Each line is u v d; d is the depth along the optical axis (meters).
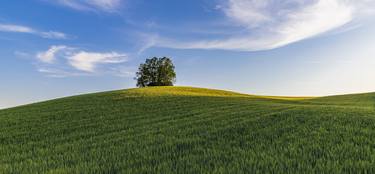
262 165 4.59
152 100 30.14
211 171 4.42
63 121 16.81
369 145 5.94
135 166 5.01
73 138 10.29
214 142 7.18
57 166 5.48
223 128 9.76
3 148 8.73
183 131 9.80
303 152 5.52
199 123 12.10
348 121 9.91
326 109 15.23
